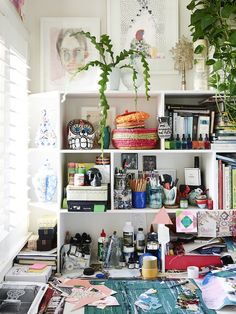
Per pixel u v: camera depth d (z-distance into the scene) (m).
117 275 2.09
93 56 2.44
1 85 1.86
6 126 1.88
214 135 2.21
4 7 1.88
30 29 2.43
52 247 2.27
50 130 2.30
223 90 2.16
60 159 2.22
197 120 2.29
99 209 2.17
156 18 2.43
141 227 2.44
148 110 2.46
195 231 2.21
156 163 2.45
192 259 2.15
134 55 2.41
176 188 2.31
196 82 2.30
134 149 2.20
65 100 2.42
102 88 2.05
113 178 2.21
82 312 1.65
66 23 2.43
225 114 2.21
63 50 2.44
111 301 1.75
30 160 2.42
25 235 2.34
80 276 2.09
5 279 1.95
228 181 2.21
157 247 2.22
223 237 2.32
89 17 2.43
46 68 2.43
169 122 2.28
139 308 1.68
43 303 1.69
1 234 1.86
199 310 1.67
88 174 2.22
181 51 2.35
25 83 2.28
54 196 2.29
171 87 2.44
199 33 2.29
